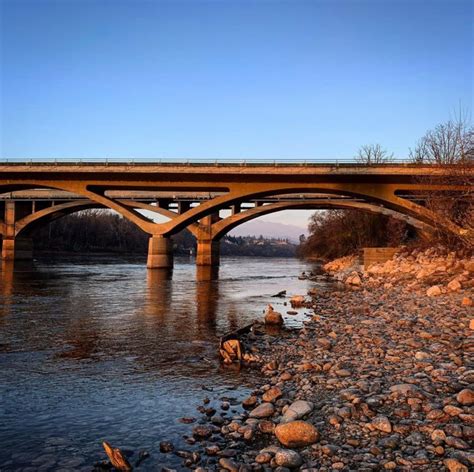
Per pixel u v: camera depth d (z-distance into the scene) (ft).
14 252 240.12
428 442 18.81
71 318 58.08
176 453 19.45
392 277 110.63
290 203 212.84
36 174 167.84
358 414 22.08
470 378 25.71
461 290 68.18
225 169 156.04
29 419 23.58
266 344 41.19
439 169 128.57
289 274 187.01
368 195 153.48
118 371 32.94
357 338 40.65
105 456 19.38
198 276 160.56
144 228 189.47
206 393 27.91
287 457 17.93
